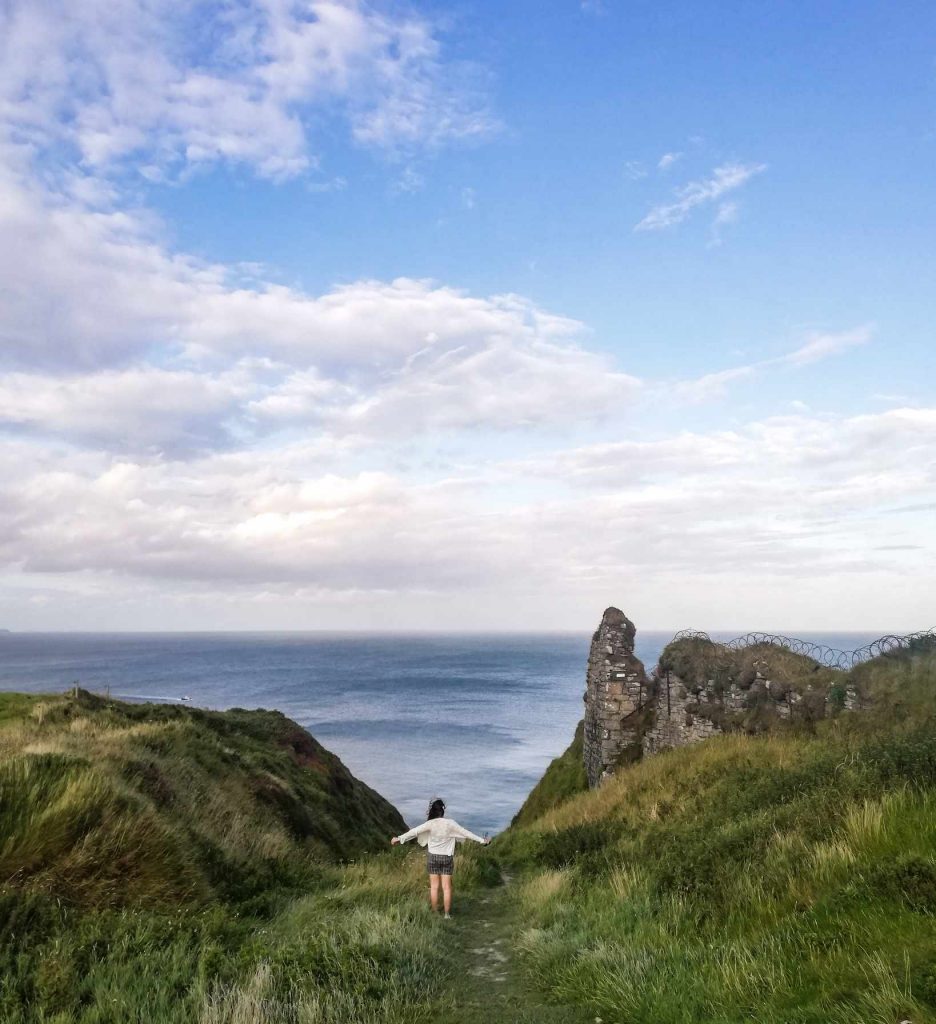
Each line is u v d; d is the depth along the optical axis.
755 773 13.71
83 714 19.22
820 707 17.67
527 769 64.31
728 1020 4.91
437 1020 5.98
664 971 6.03
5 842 8.66
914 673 15.77
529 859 15.99
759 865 7.96
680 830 11.58
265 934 8.32
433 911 10.33
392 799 53.00
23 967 6.39
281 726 31.50
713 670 22.05
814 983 5.03
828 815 8.49
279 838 14.67
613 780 21.16
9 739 14.12
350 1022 5.53
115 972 6.34
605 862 11.58
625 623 27.56
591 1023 5.70
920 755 8.82
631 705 25.86
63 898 8.09
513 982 7.17
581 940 7.57
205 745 19.31
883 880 5.99
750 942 6.22
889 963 4.78
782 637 21.75
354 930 7.83
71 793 9.63
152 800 11.74
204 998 5.66
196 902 9.12
